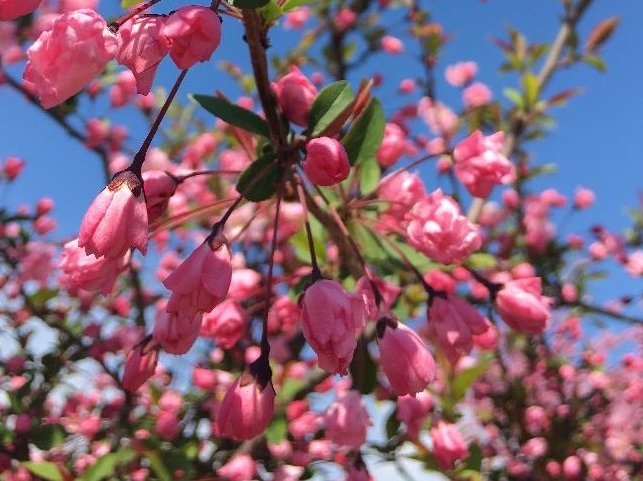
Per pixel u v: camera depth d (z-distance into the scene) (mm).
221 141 655
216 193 550
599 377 687
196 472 473
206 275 223
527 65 648
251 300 469
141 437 481
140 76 195
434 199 304
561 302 647
